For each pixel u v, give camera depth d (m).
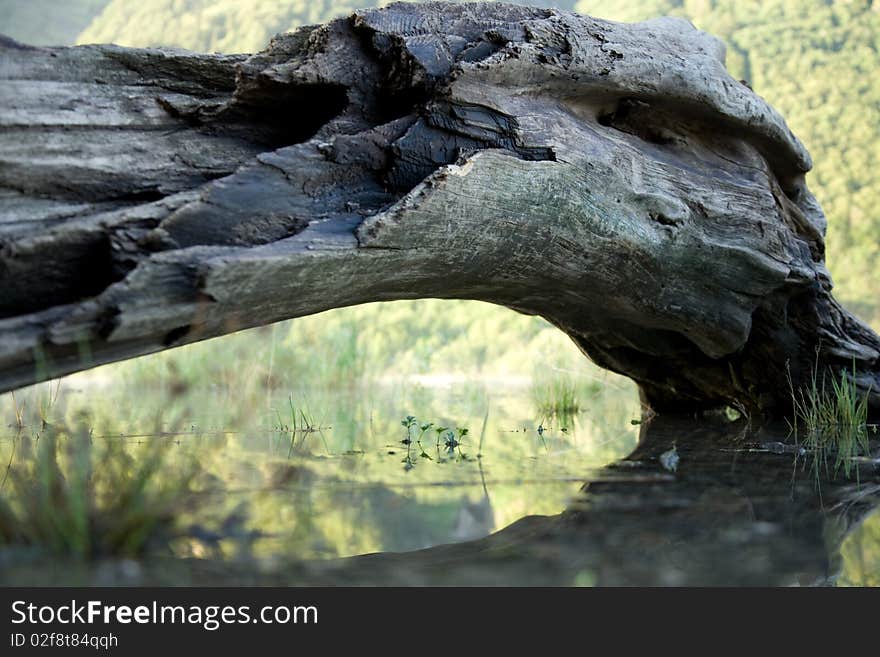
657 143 4.04
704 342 4.34
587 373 8.04
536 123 3.36
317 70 3.19
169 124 3.15
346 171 3.05
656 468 2.99
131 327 2.36
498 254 3.30
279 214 2.86
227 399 6.64
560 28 3.53
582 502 2.34
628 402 6.95
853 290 16.31
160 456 2.26
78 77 3.03
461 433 3.60
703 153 4.15
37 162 2.76
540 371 8.49
